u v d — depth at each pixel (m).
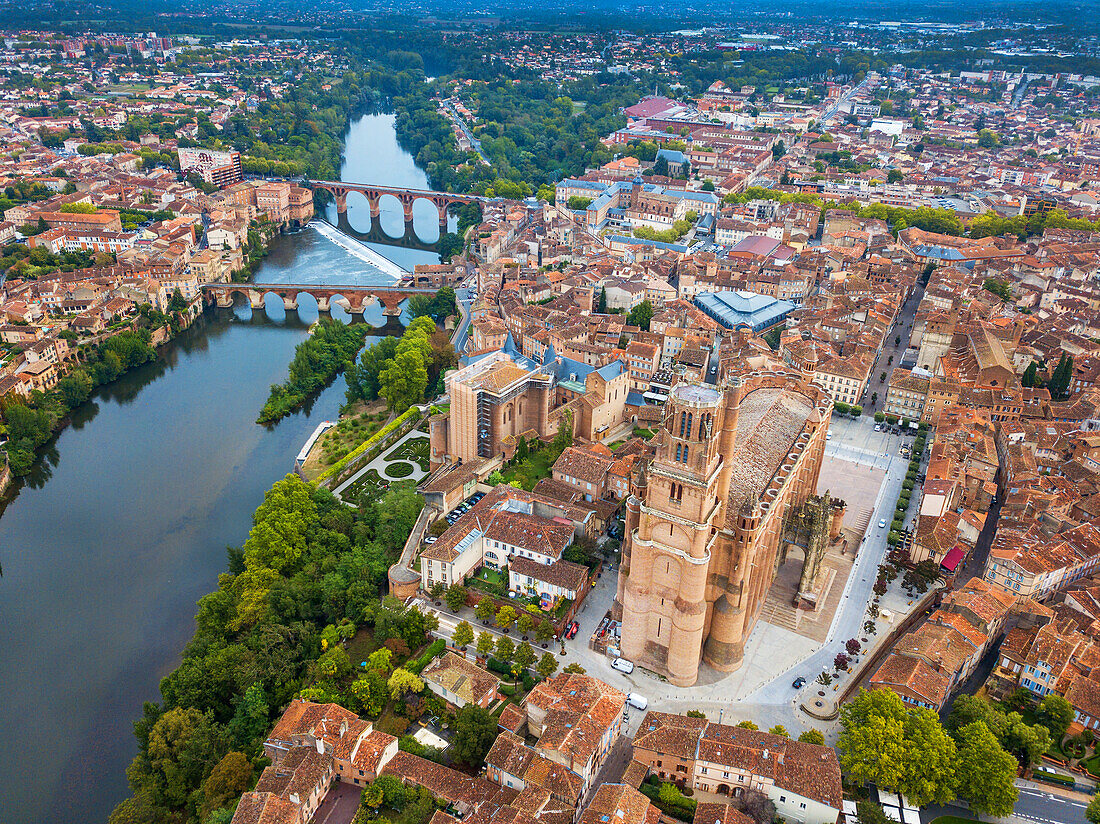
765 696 197.75
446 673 196.25
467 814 162.50
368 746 172.62
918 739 169.50
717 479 189.12
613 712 178.75
